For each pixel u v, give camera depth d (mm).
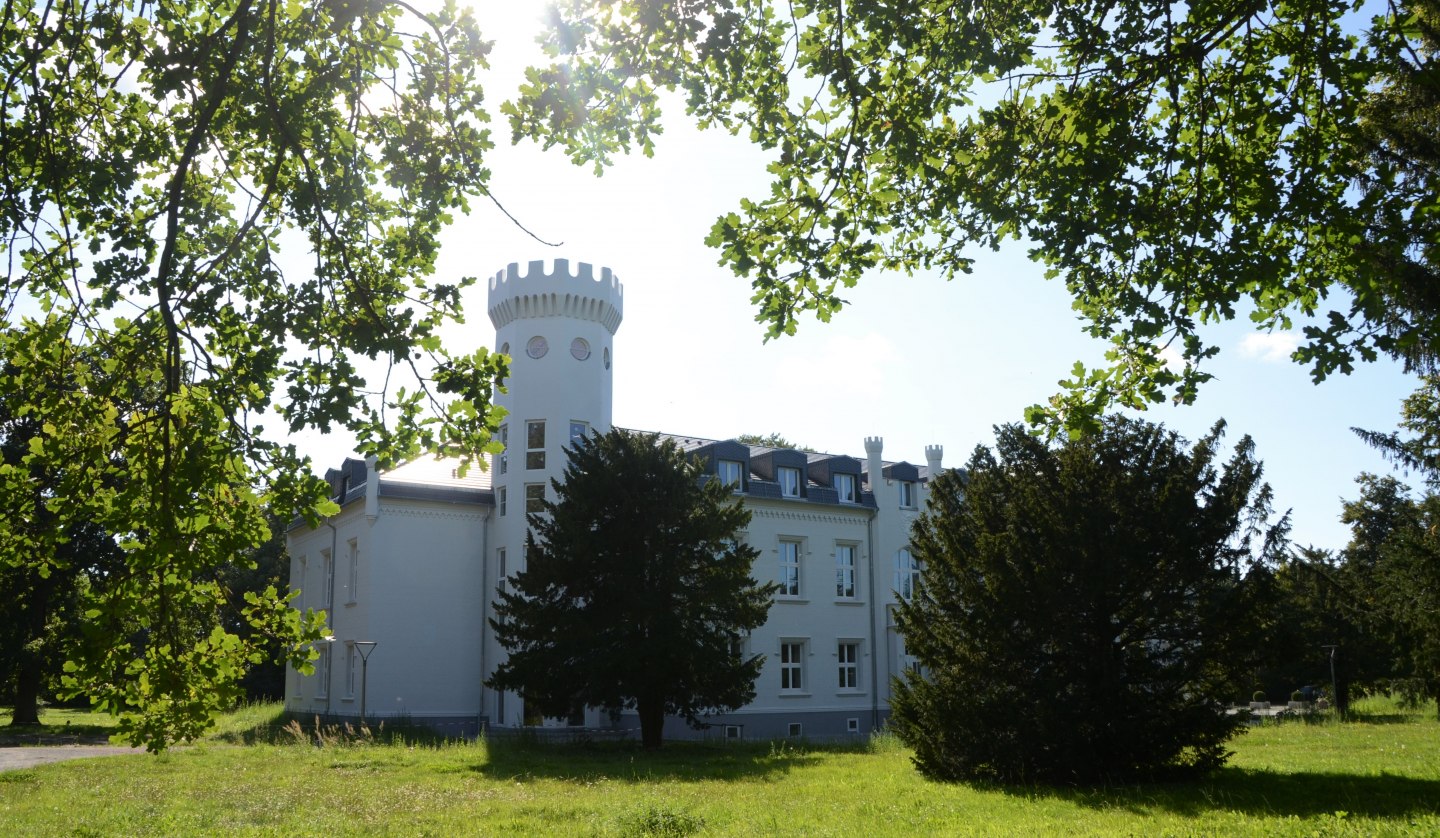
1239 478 16688
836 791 16625
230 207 8492
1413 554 24672
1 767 22266
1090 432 10492
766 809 14242
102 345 7629
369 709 34500
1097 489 16828
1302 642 16859
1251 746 23516
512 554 36344
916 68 8742
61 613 37406
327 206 7523
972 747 17047
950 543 17844
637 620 26984
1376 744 22484
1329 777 15945
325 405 7219
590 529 27969
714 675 27312
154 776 19719
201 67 7242
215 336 7473
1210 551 16500
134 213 7953
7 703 64125
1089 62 8664
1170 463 16953
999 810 13664
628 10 8039
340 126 7980
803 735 38469
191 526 7031
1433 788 14070
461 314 7996
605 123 8359
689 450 41250
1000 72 8297
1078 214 8867
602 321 38969
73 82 7801
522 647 30734
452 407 7543
